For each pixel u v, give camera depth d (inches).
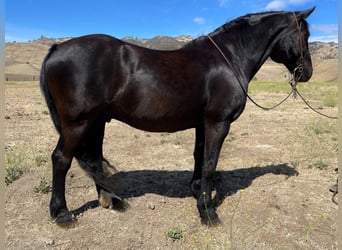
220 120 136.9
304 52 152.7
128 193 173.5
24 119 364.2
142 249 125.2
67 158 130.3
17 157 216.2
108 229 137.9
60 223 135.9
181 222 145.1
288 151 256.1
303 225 143.2
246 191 178.1
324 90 784.9
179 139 288.0
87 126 128.4
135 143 276.8
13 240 127.6
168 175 202.7
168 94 127.4
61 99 124.0
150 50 134.6
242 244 128.4
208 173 139.8
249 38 146.1
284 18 148.6
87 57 121.9
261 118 397.4
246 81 145.3
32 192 168.1
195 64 133.0
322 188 182.9
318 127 330.6
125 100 127.6
